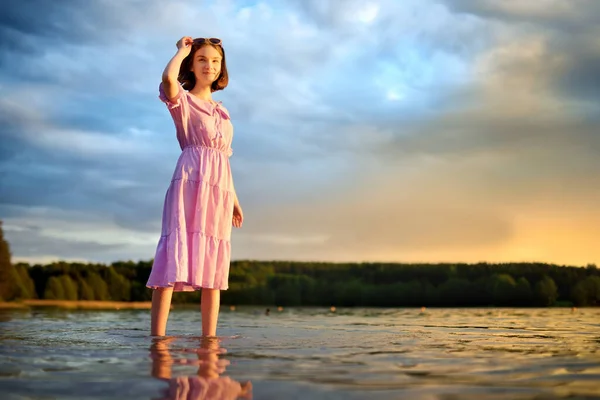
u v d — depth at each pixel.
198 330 3.79
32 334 3.05
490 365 1.74
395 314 7.57
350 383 1.41
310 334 3.27
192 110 3.30
